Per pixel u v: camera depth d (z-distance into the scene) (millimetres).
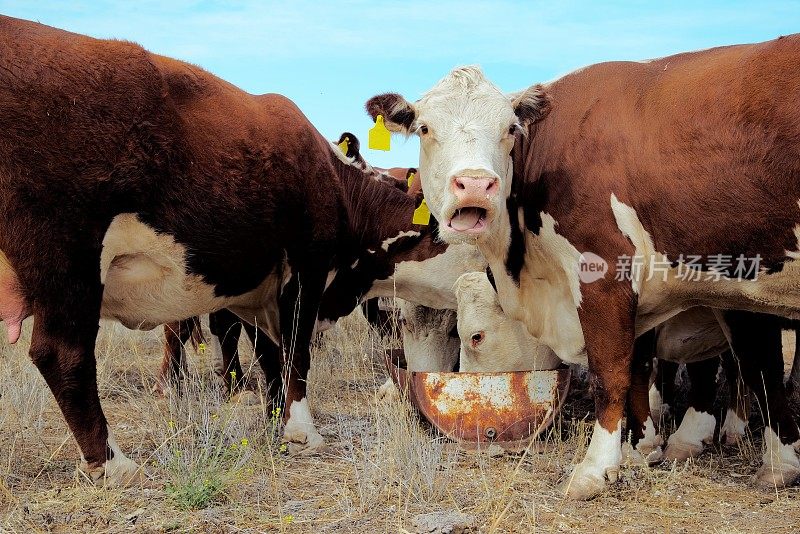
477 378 5418
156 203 4777
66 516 4098
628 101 4715
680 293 4750
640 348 5238
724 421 6051
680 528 3986
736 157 4285
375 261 6641
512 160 5055
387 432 5035
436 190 4738
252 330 6320
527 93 4816
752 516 4172
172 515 4133
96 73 4523
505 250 5223
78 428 4594
